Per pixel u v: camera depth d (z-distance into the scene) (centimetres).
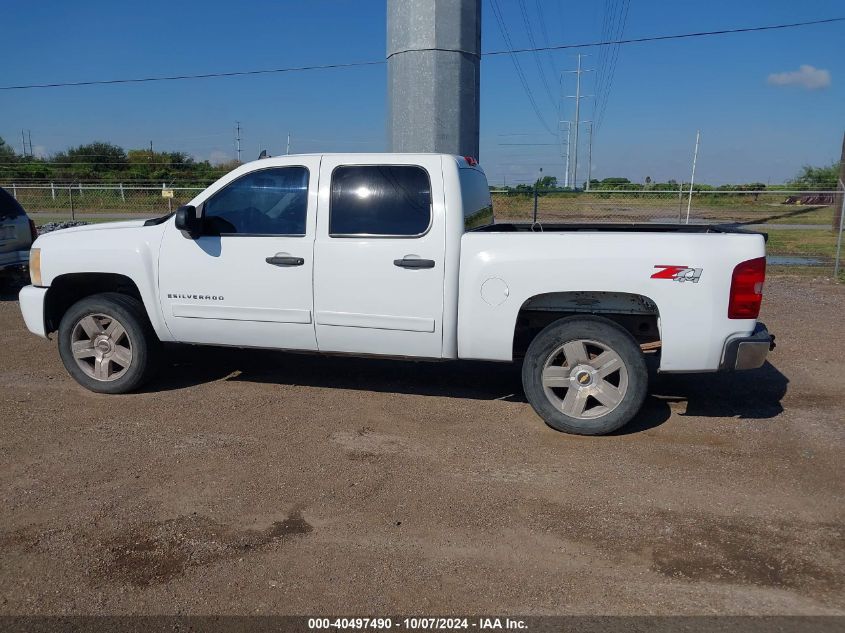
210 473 466
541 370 530
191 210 569
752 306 501
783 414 580
